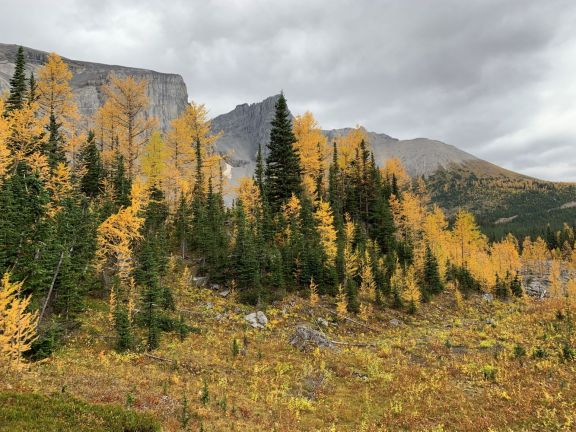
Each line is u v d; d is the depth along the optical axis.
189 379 18.19
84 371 16.33
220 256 38.78
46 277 20.06
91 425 10.24
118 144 50.31
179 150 50.25
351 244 50.09
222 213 49.91
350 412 17.23
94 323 23.92
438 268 56.19
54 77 40.62
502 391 18.64
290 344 27.48
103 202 36.56
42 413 10.13
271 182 53.56
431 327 38.78
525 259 110.62
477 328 37.97
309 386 20.27
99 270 29.38
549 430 14.03
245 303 34.81
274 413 16.05
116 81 47.19
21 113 31.58
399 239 67.19
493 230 179.75
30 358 16.81
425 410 17.16
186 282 35.59
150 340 22.11
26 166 28.03
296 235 43.22
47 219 21.75
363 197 64.44
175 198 51.03
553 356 24.14
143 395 14.41
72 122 44.56
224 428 13.06
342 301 36.09
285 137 53.66
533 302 55.88
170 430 11.66
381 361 25.56
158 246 35.75
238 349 24.05
